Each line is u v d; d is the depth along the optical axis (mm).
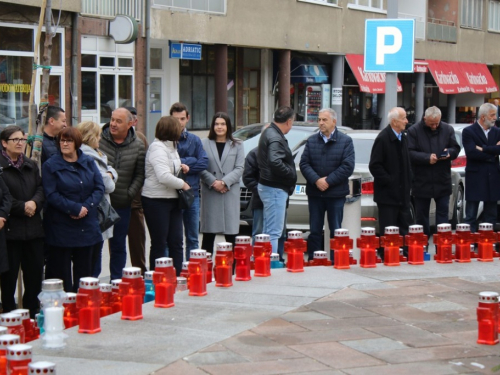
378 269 8656
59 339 5758
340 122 33625
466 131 11938
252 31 27781
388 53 13953
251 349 5797
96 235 8141
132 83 23656
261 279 8047
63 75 20781
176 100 26422
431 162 10969
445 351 5883
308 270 8516
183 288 7586
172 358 5555
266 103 31203
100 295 6219
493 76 51188
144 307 6910
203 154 10102
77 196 7938
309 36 30812
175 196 9266
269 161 9688
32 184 7883
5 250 7566
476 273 8602
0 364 4961
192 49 25625
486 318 6062
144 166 9359
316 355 5703
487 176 11945
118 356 5590
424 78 43000
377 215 12289
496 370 5438
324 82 33125
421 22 39750
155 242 9281
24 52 19500
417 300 7367
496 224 13414
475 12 45375
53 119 8664
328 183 10125
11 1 18562
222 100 27156
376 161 10445
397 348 5922
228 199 10406
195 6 25359
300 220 12312
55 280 6027
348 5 33094
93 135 8633
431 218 13828
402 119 10359
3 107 19156
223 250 7656
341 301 7254
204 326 6355
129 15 23016
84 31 21516
